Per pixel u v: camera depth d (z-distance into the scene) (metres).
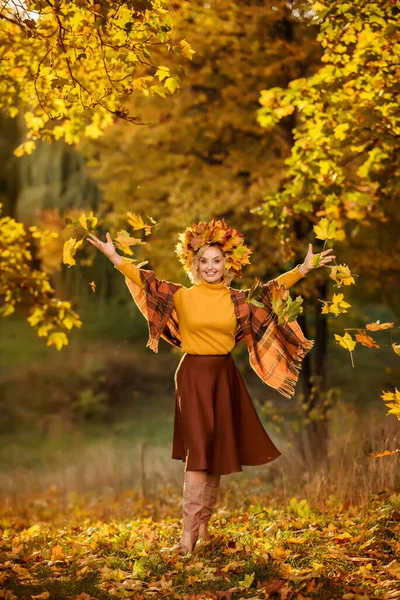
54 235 9.36
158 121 11.70
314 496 7.45
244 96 11.00
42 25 5.72
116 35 5.65
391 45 6.80
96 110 7.69
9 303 9.20
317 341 12.96
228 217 12.27
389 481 7.05
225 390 5.35
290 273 5.33
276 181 11.16
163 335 5.61
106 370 25.33
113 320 26.97
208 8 10.01
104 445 19.89
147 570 4.91
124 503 10.41
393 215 11.52
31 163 17.03
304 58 10.24
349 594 4.28
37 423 22.42
